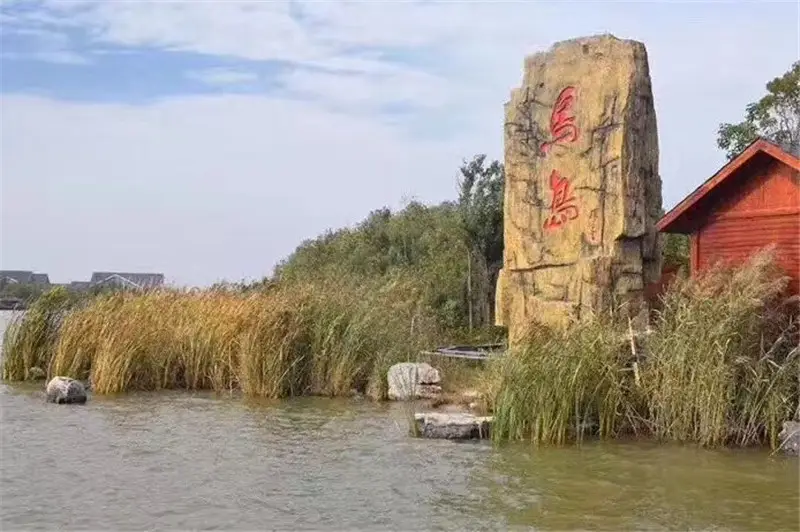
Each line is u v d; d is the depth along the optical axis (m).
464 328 27.17
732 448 13.41
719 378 13.45
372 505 10.45
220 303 22.22
